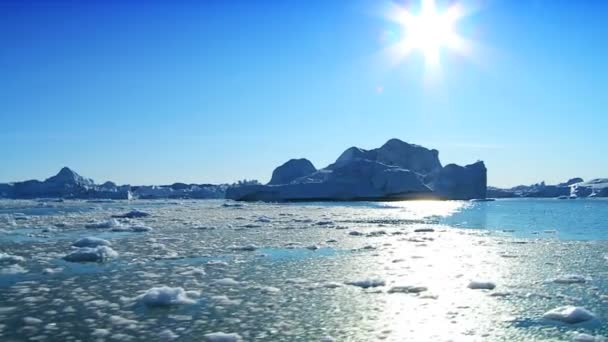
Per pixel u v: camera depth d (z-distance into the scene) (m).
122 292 12.44
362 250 20.09
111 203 95.00
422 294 12.20
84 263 16.80
